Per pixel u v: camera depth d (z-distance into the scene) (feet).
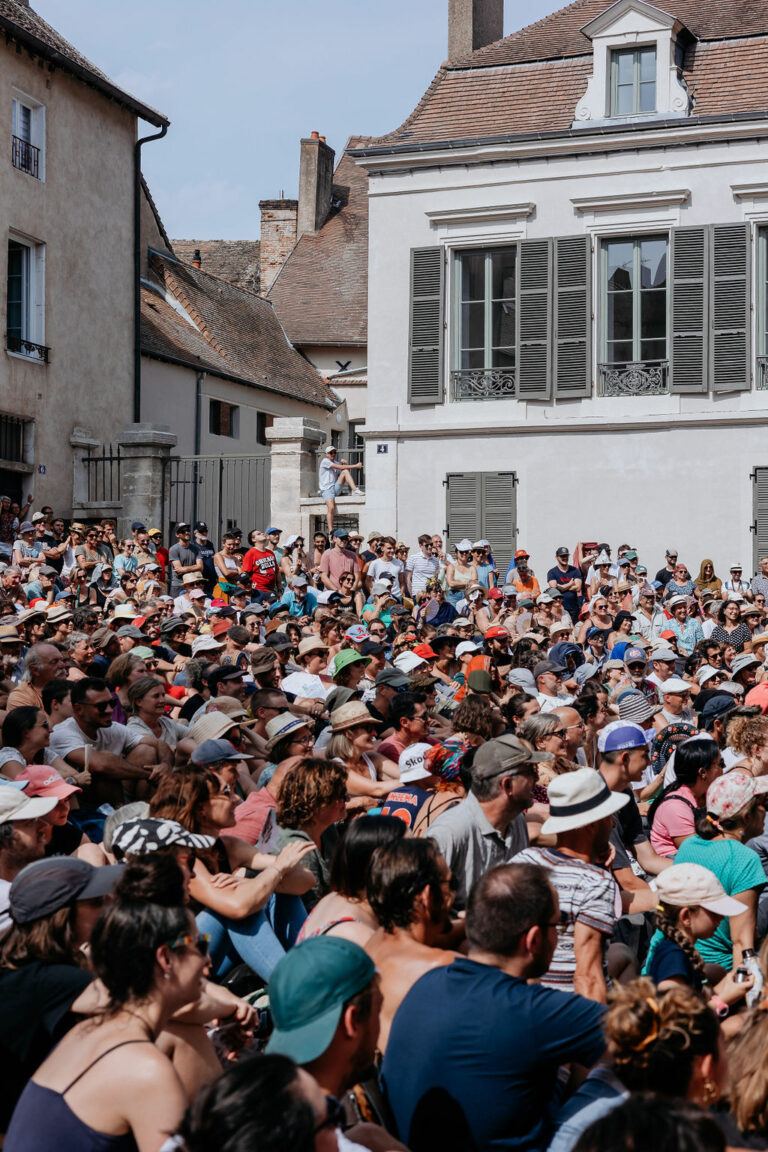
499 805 19.13
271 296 134.00
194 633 44.29
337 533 63.16
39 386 83.51
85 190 88.79
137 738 27.09
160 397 98.73
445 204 77.77
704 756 23.58
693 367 73.67
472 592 57.11
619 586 58.29
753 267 72.59
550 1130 13.06
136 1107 11.44
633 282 75.00
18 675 35.37
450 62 82.84
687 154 73.20
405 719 28.37
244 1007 16.15
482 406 77.56
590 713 31.27
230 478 97.66
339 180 147.13
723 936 19.65
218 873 19.75
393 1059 13.19
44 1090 11.71
